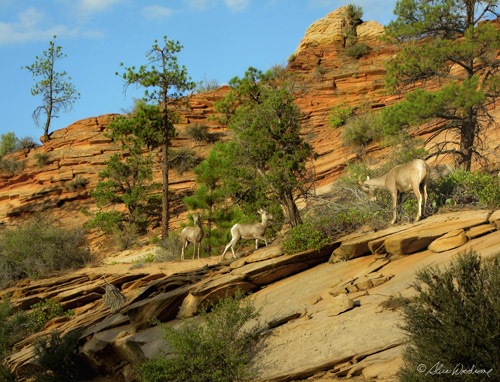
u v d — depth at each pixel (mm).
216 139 41500
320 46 47531
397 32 21922
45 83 47219
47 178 40625
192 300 12602
